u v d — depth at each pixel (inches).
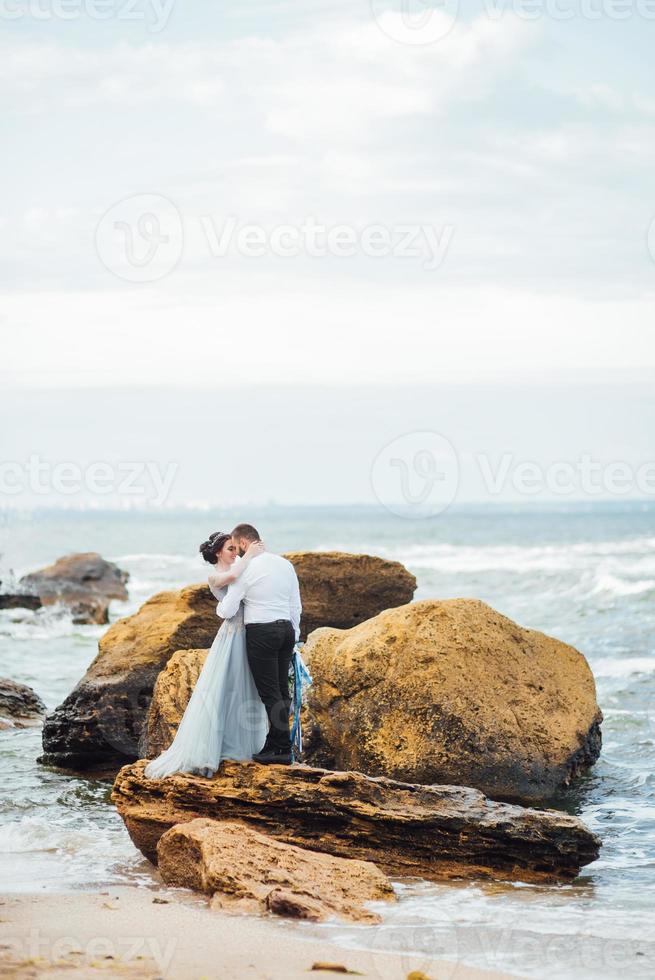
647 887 295.1
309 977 215.8
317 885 272.8
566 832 300.7
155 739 397.7
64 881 291.9
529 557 2146.9
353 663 404.5
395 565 561.0
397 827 305.1
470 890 288.0
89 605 1110.4
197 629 491.5
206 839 282.4
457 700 392.2
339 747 402.0
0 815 382.3
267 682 328.2
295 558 552.1
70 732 455.2
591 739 430.0
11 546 2682.1
